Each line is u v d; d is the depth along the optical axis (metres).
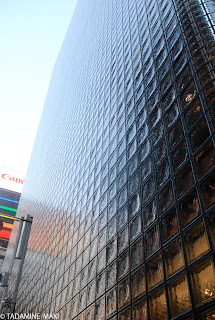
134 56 14.98
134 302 8.07
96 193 14.42
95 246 12.40
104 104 18.02
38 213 30.84
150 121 10.73
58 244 18.73
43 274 19.78
